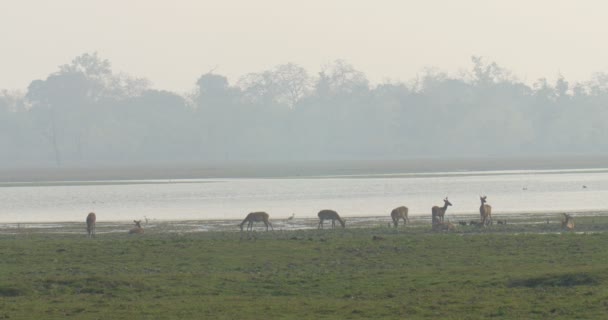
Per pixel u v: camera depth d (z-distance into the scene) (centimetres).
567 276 10794
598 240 14725
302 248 14750
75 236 18375
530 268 12100
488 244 14725
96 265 13412
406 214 19388
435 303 9825
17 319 9306
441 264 12888
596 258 12850
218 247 15038
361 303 9975
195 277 11981
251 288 11169
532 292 10219
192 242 15800
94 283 11362
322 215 19212
